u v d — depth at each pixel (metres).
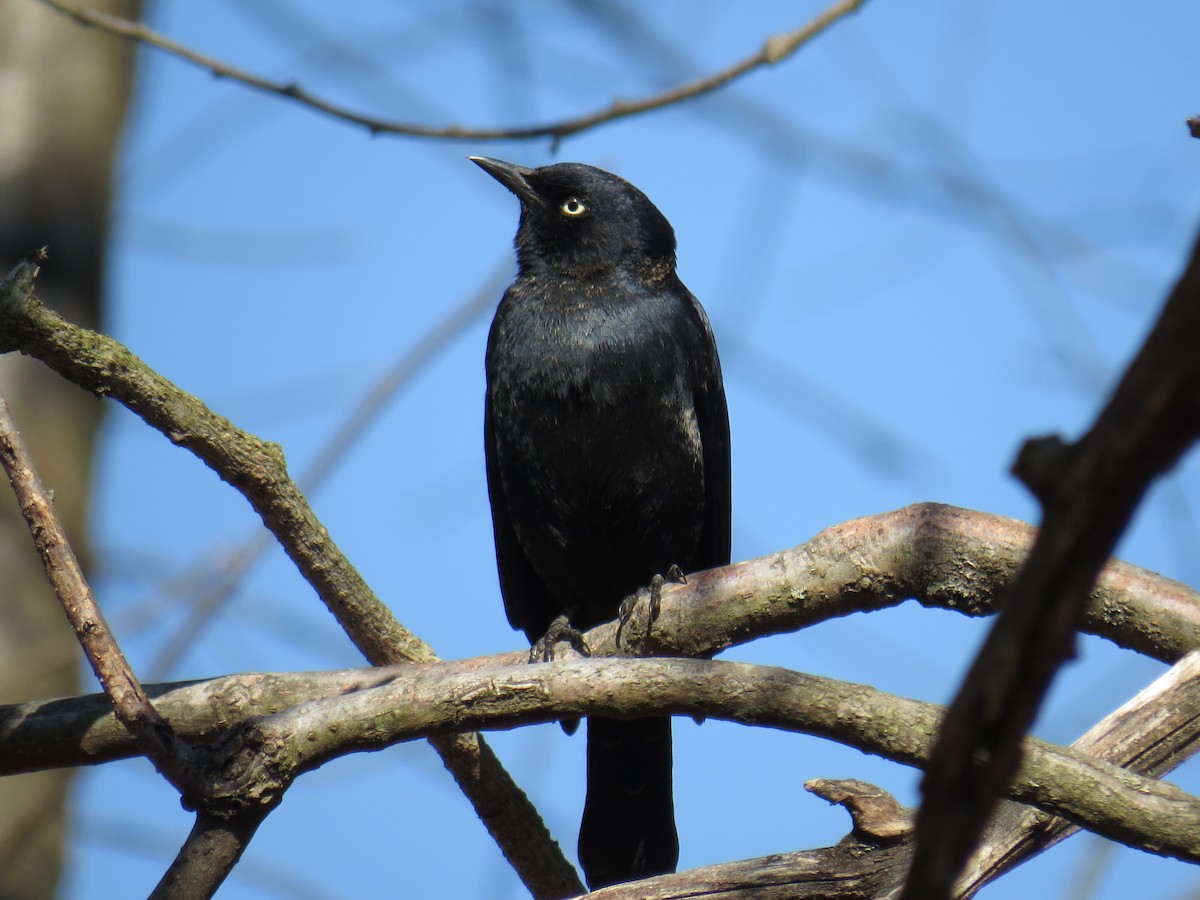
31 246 13.42
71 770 12.62
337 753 6.33
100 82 14.22
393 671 7.71
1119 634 7.87
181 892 6.03
